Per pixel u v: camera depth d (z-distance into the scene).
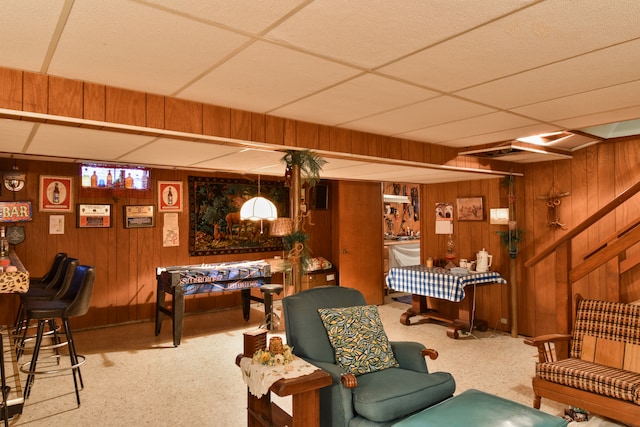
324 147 3.25
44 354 4.41
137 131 2.55
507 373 3.89
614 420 2.93
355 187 6.89
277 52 1.84
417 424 2.01
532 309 5.11
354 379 2.37
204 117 2.64
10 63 1.94
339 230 6.75
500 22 1.56
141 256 5.83
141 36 1.66
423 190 6.44
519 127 3.36
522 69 2.06
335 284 6.88
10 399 3.00
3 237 4.80
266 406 2.50
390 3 1.42
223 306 6.58
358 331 2.88
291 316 2.80
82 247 5.42
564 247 3.55
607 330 3.12
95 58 1.88
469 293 5.17
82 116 2.20
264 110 2.82
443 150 4.23
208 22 1.55
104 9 1.44
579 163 4.71
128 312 5.74
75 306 3.21
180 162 4.47
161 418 3.04
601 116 3.02
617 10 1.47
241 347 4.71
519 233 5.14
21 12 1.45
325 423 2.48
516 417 2.03
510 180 5.18
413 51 1.83
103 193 5.57
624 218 4.36
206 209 6.36
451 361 4.23
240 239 6.68
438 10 1.47
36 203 5.13
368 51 1.83
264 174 6.33
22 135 2.93
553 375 2.96
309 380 2.25
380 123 3.21
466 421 1.99
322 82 2.24
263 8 1.45
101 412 3.13
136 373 3.92
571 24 1.58
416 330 5.42
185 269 5.10
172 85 2.28
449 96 2.51
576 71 2.09
